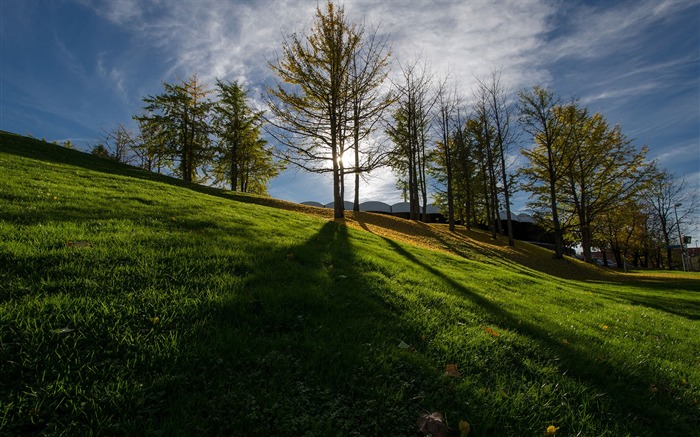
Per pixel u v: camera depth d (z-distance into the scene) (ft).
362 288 16.08
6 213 17.02
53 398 6.72
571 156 88.69
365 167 55.31
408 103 83.46
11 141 53.11
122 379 7.32
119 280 11.66
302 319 11.53
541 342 13.79
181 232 19.56
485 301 19.33
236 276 14.08
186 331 9.30
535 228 184.65
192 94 108.47
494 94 87.92
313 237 28.04
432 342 11.83
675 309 33.37
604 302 30.07
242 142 110.52
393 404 8.19
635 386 11.95
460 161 108.06
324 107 56.49
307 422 7.13
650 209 144.46
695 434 9.64
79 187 28.84
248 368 8.57
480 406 8.66
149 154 107.24
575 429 8.65
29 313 8.68
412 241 58.29
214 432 6.65
